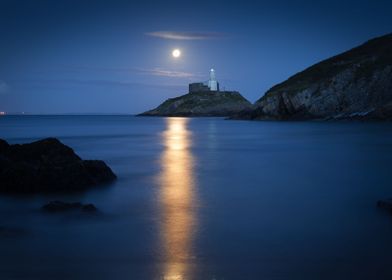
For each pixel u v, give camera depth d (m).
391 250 13.09
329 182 25.78
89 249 13.33
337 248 13.34
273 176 28.67
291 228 15.62
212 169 32.59
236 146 53.91
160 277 11.25
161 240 14.27
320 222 16.39
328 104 114.00
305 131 77.25
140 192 22.72
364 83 111.38
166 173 30.34
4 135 81.75
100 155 44.09
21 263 12.13
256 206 19.38
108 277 11.23
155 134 83.94
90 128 116.31
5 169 22.28
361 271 11.55
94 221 16.56
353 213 17.75
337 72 124.19
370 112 102.44
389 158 37.62
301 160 37.66
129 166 34.62
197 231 15.34
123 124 150.62
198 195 22.06
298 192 22.73
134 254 12.92
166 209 18.81
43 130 104.56
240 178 27.88
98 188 23.55
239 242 14.02
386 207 18.30
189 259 12.53
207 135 77.25
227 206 19.39
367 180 26.30
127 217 17.30
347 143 53.25
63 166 23.33
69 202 19.81
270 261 12.32
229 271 11.62
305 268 11.78
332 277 11.19
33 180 21.88
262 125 106.75
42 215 17.20
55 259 12.45
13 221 16.38
